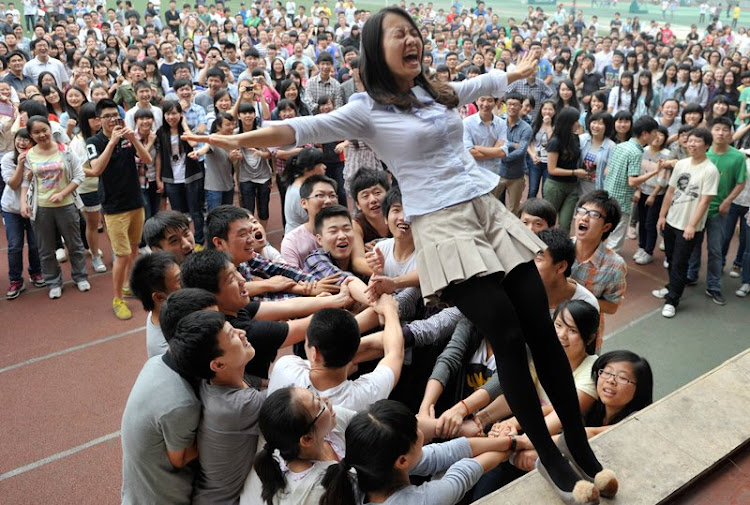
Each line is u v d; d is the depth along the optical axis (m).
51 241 6.14
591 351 3.34
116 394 4.79
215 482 2.31
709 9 30.50
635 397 2.70
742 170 5.82
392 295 3.15
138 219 6.10
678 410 2.16
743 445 2.02
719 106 7.96
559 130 6.68
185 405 2.17
